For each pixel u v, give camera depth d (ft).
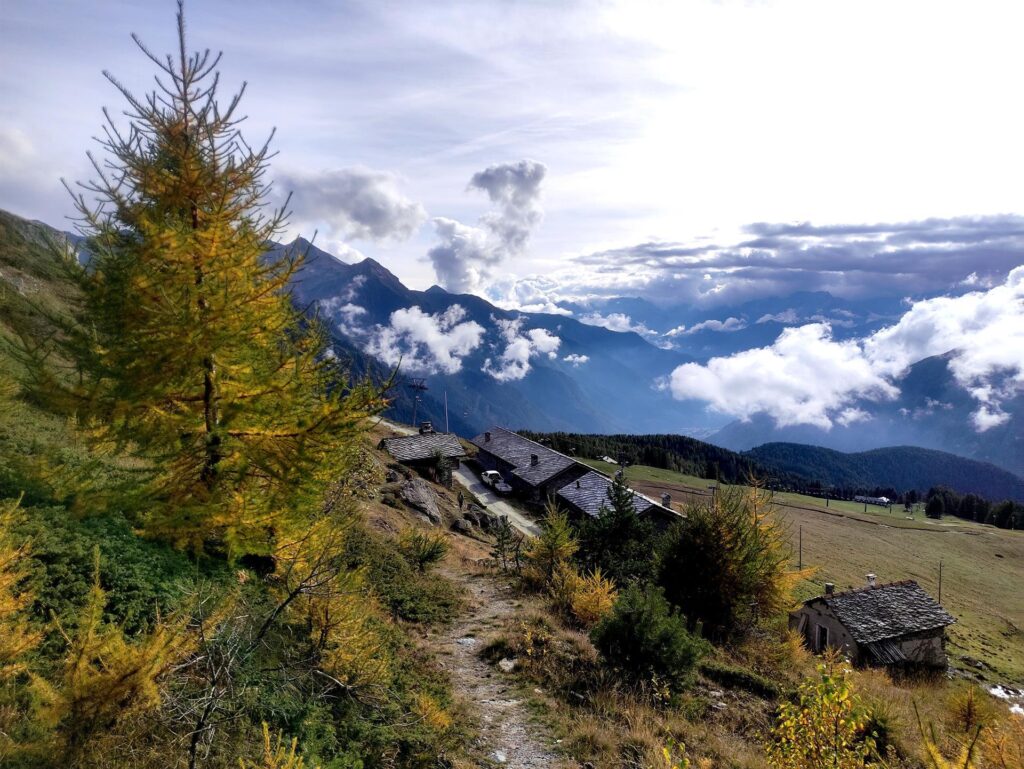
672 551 68.74
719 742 35.19
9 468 30.19
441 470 205.26
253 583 33.86
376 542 68.69
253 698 24.88
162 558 30.76
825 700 25.13
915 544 328.70
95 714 16.66
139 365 23.39
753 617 69.56
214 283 24.49
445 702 36.68
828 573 224.74
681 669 42.50
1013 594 250.57
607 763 31.58
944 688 86.22
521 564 82.84
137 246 24.49
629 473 378.94
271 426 25.35
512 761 31.50
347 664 32.07
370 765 27.32
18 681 19.69
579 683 42.27
